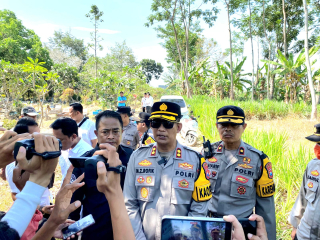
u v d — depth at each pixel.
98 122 2.21
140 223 1.76
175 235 1.12
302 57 16.20
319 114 12.07
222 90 22.11
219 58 32.69
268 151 5.25
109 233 1.92
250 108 12.41
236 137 2.23
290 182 4.30
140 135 4.25
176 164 1.87
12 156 0.94
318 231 1.96
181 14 23.08
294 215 2.26
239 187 2.18
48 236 1.07
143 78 26.77
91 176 0.89
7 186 4.91
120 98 15.23
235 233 1.11
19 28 37.28
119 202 0.89
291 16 23.64
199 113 12.02
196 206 1.78
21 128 2.61
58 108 17.45
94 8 27.81
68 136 2.72
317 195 2.00
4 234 0.69
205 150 2.43
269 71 21.86
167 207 1.75
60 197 1.10
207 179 1.88
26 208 0.77
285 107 12.84
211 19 22.31
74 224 1.45
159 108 1.88
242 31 24.98
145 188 1.80
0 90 15.37
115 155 0.92
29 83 14.77
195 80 26.27
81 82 30.00
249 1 19.73
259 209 2.23
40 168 0.82
